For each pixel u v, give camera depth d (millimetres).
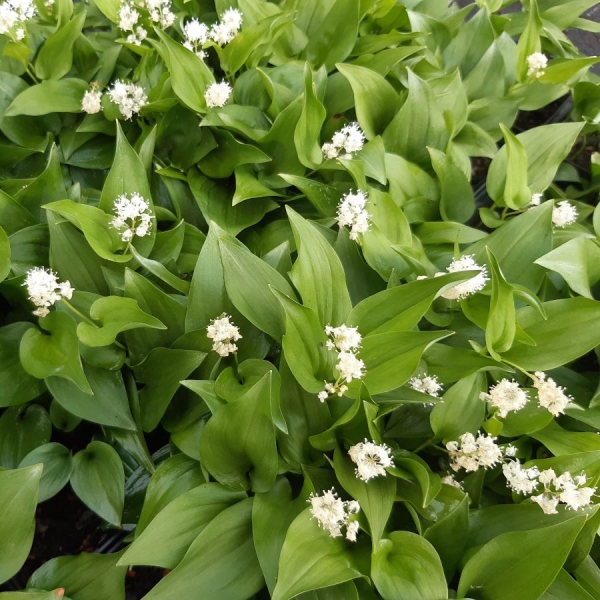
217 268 344
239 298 333
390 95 447
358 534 309
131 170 364
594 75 578
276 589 272
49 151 424
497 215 451
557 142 458
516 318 357
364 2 478
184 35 454
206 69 407
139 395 345
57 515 368
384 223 390
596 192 511
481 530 323
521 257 384
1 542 294
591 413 354
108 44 472
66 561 319
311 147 411
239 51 427
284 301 303
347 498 321
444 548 314
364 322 335
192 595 289
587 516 288
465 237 411
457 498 317
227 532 306
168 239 380
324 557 290
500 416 326
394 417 346
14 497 291
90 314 318
